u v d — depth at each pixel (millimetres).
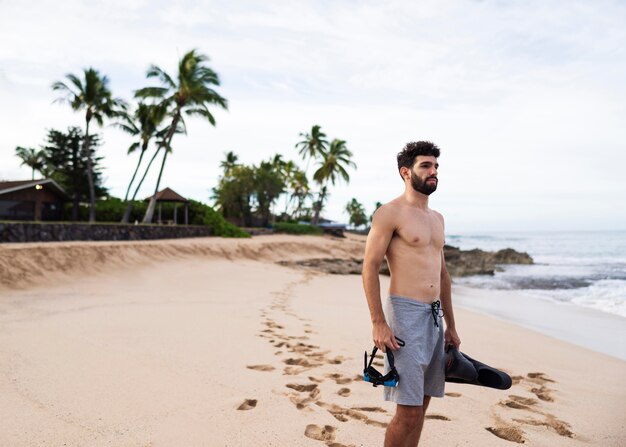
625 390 4531
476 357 5578
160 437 2762
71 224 18656
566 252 58562
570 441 3098
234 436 2814
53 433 2766
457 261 32219
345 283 15734
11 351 4551
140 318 6617
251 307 8289
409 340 2227
